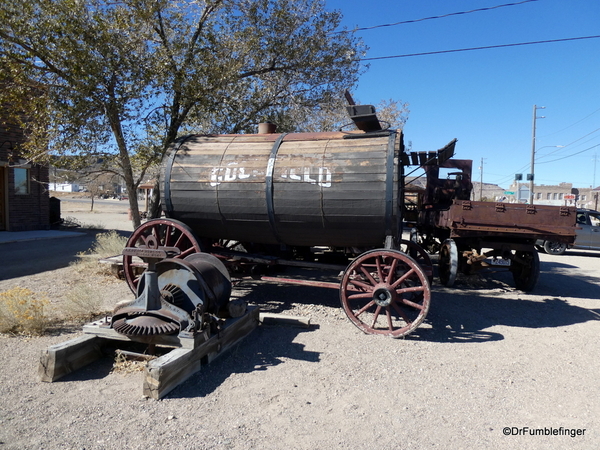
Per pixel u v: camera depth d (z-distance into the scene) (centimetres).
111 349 418
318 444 287
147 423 305
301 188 531
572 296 785
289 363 424
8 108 848
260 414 324
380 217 512
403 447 286
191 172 586
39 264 895
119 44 748
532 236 736
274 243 617
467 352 471
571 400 363
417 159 595
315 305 644
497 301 720
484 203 724
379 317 592
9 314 482
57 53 720
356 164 517
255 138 609
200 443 283
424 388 378
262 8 960
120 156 819
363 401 351
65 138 749
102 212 3017
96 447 275
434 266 1048
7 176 1350
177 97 827
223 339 439
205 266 458
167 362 350
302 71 1010
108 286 707
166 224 588
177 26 838
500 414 336
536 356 466
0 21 693
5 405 324
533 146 2825
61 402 331
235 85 916
